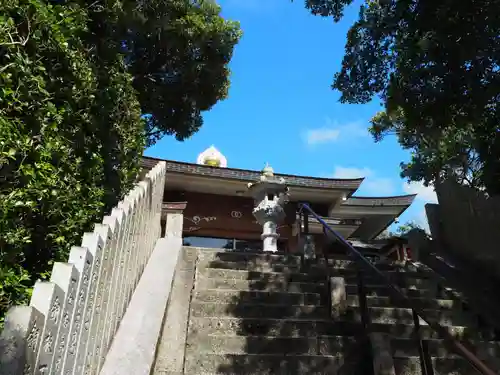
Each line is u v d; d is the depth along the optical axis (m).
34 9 3.62
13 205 3.11
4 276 2.92
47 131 3.69
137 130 6.79
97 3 6.01
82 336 3.30
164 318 5.62
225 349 5.54
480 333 6.57
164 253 7.33
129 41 12.45
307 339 5.68
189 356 5.20
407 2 7.29
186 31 12.58
